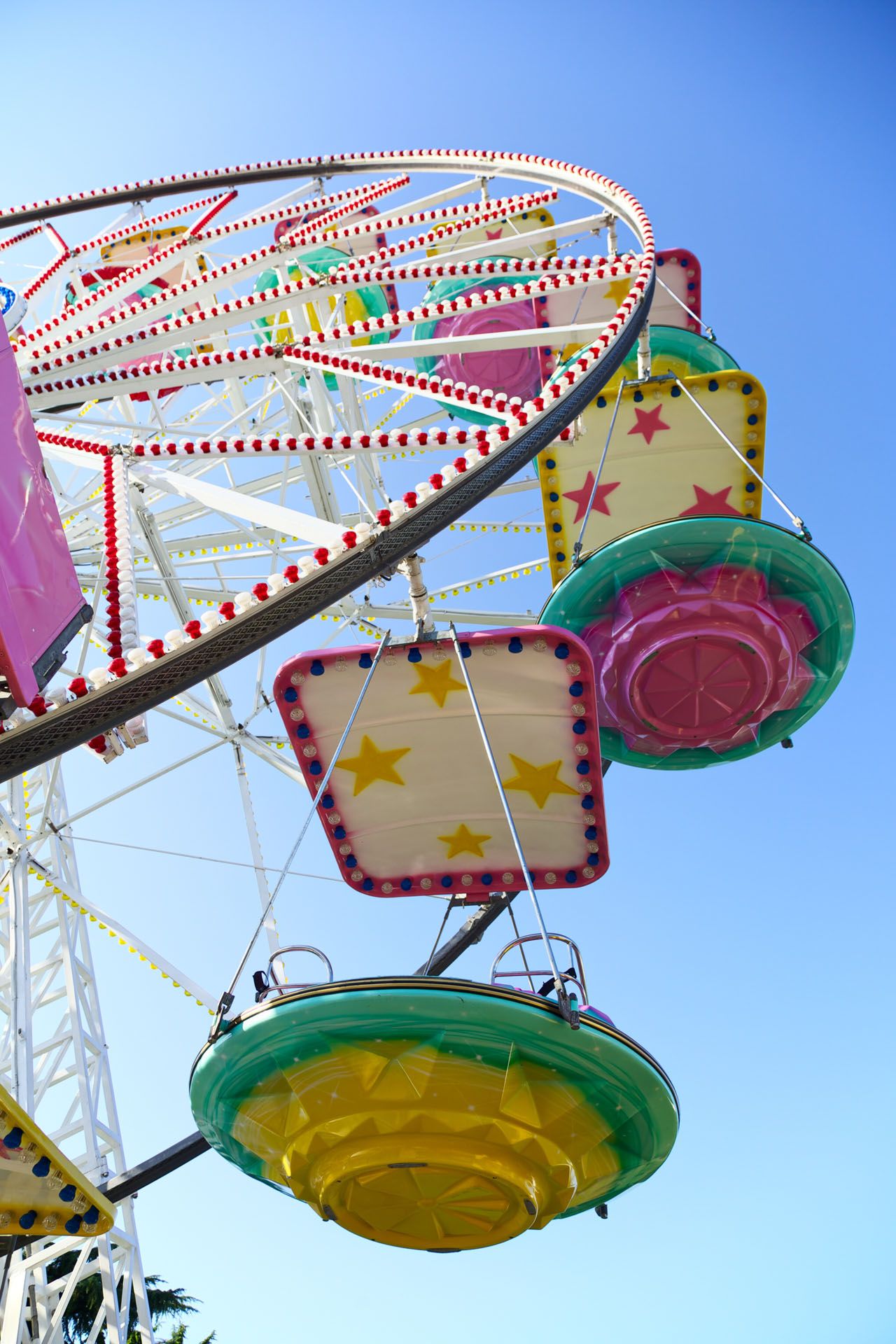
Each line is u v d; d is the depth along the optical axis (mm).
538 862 9211
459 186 18203
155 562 12523
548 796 8781
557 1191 7066
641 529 9648
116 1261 13039
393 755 8664
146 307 14664
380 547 7496
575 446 12922
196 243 17281
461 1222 7297
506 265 12898
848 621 10094
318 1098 6699
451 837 9164
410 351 12000
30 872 13141
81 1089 12719
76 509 13781
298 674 8227
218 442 10766
